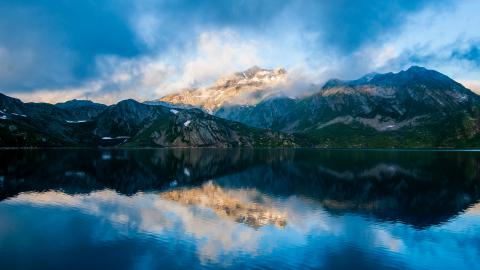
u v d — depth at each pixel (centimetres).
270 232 5706
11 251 4669
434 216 6956
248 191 9675
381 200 8556
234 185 10800
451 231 5916
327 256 4678
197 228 5866
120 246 4909
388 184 11156
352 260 4562
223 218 6569
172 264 4303
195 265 4294
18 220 6188
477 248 5109
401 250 4984
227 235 5500
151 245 4966
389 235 5650
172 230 5709
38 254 4572
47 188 9594
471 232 5878
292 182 11544
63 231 5562
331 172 14588
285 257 4619
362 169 15750
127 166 16512
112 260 4403
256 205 7794
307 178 12606
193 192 9438
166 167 16575
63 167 15412
